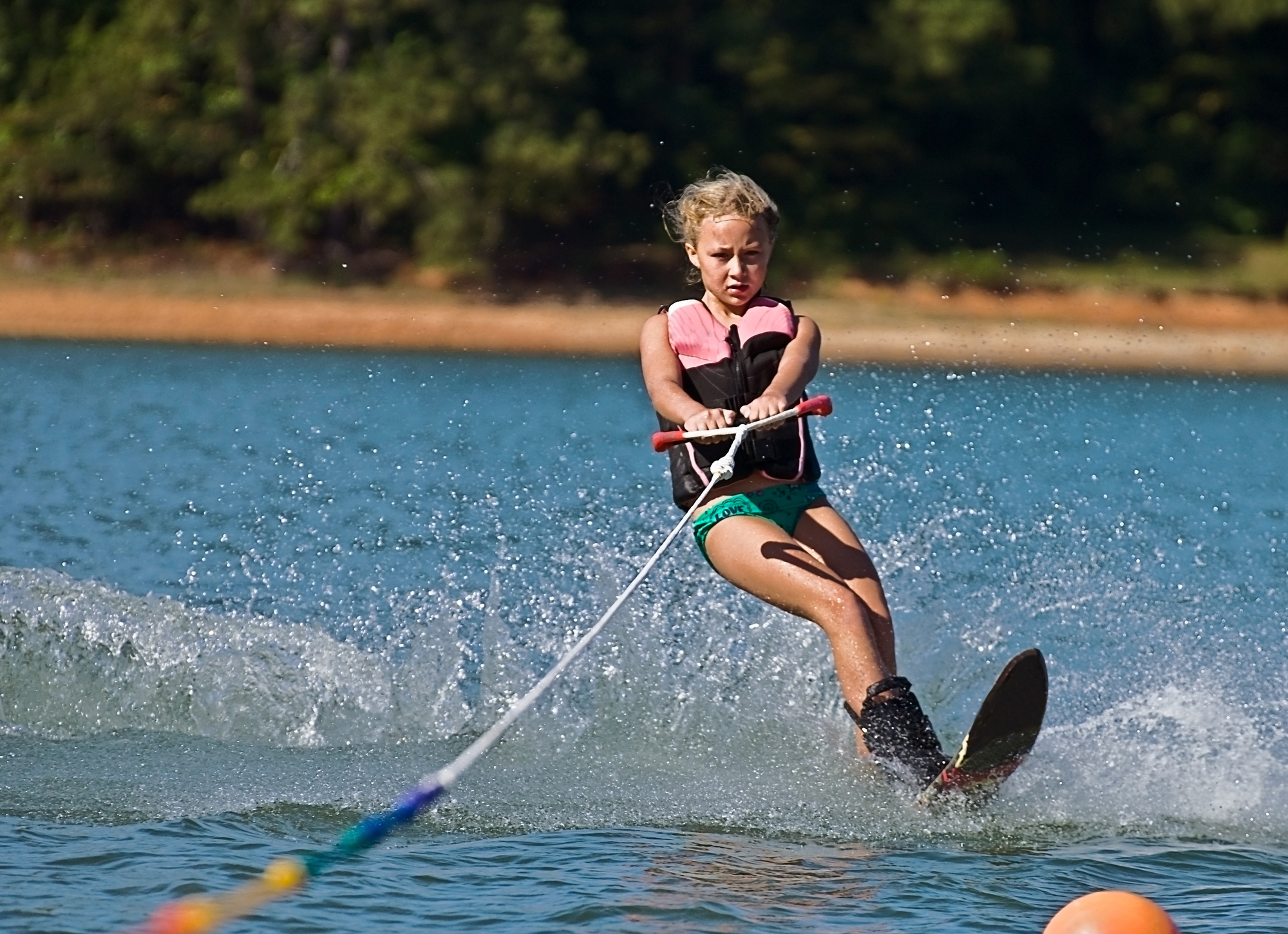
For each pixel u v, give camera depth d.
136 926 13.90
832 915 14.48
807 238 118.62
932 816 17.58
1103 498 39.03
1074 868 15.98
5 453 47.84
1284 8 131.12
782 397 18.00
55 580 24.62
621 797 18.48
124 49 116.69
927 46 122.81
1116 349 92.50
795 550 18.33
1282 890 15.42
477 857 16.08
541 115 112.38
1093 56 140.00
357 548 32.75
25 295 105.56
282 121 113.94
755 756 20.36
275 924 14.02
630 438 53.47
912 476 37.66
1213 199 134.25
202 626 23.53
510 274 112.19
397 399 65.69
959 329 102.62
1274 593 29.12
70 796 18.12
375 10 111.94
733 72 123.31
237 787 18.67
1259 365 101.88
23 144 115.00
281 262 112.81
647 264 113.12
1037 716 16.48
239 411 60.41
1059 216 134.12
